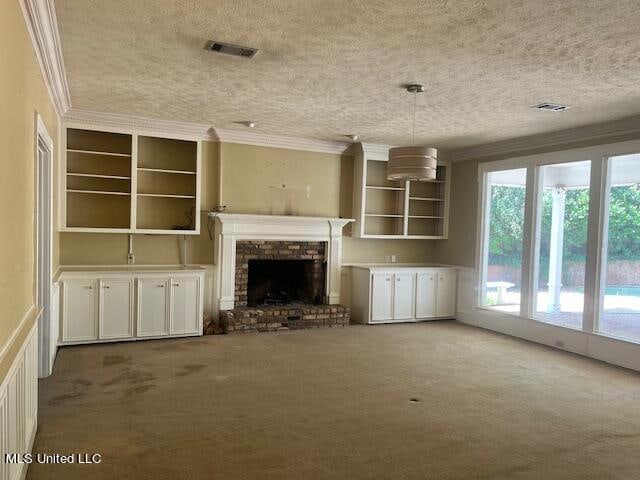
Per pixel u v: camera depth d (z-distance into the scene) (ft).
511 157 23.22
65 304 18.30
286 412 12.64
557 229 21.20
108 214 20.84
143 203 21.44
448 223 27.04
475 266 25.14
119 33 11.14
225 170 22.52
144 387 14.24
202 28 10.80
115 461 9.84
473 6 9.37
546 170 21.85
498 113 17.76
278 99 16.55
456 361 17.98
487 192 24.82
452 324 25.12
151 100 17.08
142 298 19.52
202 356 17.62
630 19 9.80
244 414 12.42
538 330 21.45
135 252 21.36
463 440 11.29
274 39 11.32
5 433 7.00
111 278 18.94
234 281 22.67
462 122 19.35
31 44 9.66
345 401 13.55
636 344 17.54
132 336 19.42
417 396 14.12
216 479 9.25
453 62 12.52
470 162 25.63
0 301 6.84
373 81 14.28
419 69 13.12
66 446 10.43
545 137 21.33
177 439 10.90
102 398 13.29
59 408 12.50
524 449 10.93
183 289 20.30
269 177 23.45
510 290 23.20
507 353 19.38
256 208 23.20
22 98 8.62
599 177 19.22
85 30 11.00
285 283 25.48
